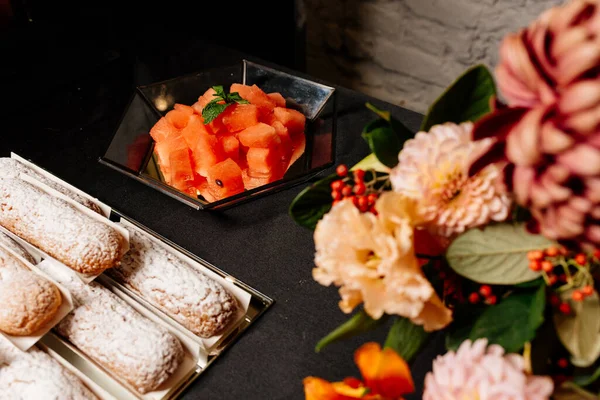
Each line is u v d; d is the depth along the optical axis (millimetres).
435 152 434
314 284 722
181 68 1166
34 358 579
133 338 583
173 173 853
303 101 1011
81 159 937
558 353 458
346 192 492
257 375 619
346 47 1472
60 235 653
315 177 881
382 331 652
